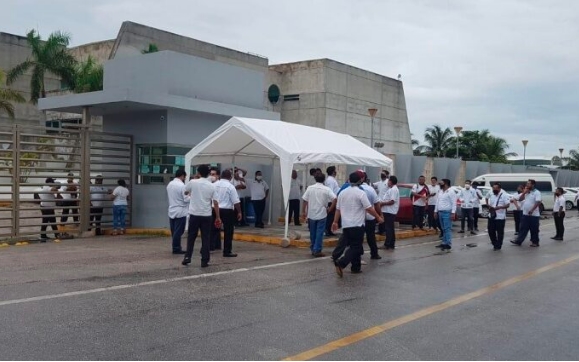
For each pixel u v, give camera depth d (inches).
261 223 718.5
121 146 714.8
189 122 701.3
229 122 594.2
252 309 305.6
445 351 240.5
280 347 241.1
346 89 1951.3
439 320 292.0
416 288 374.3
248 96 808.9
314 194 501.4
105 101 637.9
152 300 320.8
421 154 2650.1
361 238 415.8
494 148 2566.4
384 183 614.9
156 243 580.7
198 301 320.8
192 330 263.1
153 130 690.2
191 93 724.7
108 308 300.7
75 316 283.4
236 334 258.5
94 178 656.4
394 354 235.3
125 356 224.7
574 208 1465.3
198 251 524.7
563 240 714.2
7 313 287.4
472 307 323.3
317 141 620.7
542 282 405.1
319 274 417.1
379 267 458.6
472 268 464.1
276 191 811.4
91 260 459.5
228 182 493.0
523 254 560.7
